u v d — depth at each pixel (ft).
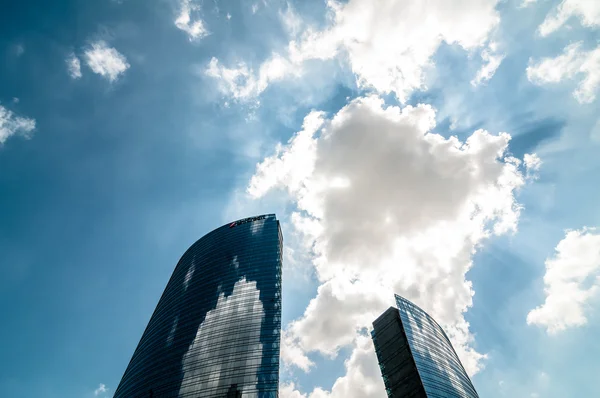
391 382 450.71
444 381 428.56
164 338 544.21
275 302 506.48
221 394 401.08
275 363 422.82
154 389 462.60
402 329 471.62
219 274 592.19
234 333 473.26
